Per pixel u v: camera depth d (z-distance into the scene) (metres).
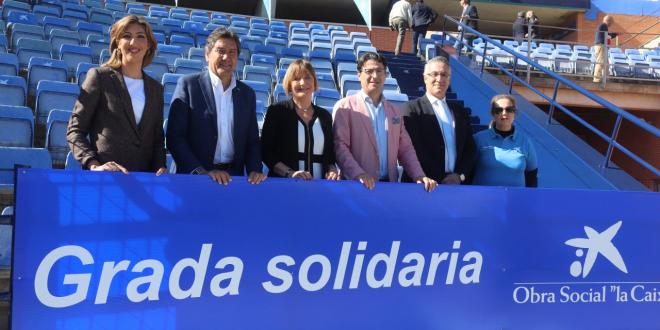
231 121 3.38
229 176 3.05
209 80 3.36
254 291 3.06
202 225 2.98
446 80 3.99
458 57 9.87
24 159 4.58
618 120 5.63
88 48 8.61
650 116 13.38
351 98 3.75
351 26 17.75
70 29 10.65
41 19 10.96
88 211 2.79
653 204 3.83
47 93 6.35
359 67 3.77
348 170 3.47
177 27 12.63
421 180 3.45
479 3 20.36
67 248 2.74
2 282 3.27
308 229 3.17
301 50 11.57
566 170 6.01
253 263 3.06
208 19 14.61
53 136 5.47
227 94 3.41
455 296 3.43
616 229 3.75
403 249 3.34
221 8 22.17
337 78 10.39
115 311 2.81
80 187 2.78
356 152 3.66
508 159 4.14
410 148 3.78
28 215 2.70
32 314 2.68
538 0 20.48
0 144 5.25
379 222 3.30
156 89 3.21
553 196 3.64
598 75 11.91
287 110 3.52
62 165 5.50
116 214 2.83
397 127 3.74
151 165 3.22
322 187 3.21
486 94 8.17
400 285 3.33
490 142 4.24
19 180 2.70
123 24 3.10
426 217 3.39
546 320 3.59
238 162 3.37
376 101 3.76
